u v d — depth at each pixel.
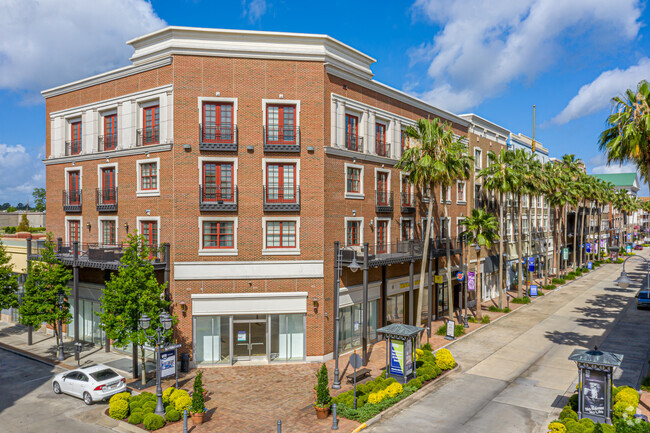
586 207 90.44
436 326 35.81
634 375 23.78
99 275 29.42
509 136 53.31
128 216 28.12
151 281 22.45
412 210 34.66
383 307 31.72
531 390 21.89
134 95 27.66
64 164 32.25
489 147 47.56
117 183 28.73
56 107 32.78
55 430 17.80
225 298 25.53
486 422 18.22
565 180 59.44
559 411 19.31
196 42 25.70
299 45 26.66
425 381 23.02
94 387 20.25
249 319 26.05
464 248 42.06
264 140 26.20
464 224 37.91
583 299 48.16
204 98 25.75
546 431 17.33
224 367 25.44
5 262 31.61
